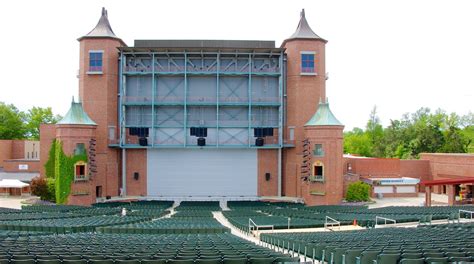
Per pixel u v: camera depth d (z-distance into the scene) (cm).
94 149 5384
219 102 5612
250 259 1296
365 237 1827
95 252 1438
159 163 5762
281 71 5625
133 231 2522
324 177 5256
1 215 3316
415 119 11162
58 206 4444
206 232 2555
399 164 6194
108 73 5594
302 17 5788
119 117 5681
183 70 5656
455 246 1440
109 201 5359
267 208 4600
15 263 1240
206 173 5753
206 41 5862
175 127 5728
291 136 5694
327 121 5284
